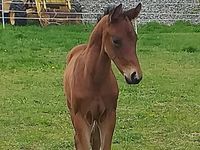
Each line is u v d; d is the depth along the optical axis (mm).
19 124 10758
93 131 7551
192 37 23453
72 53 8508
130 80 6727
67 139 9828
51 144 9539
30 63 17359
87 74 7344
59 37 22594
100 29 7285
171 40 22688
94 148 7609
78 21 27266
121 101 12641
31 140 9742
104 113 7430
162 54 19719
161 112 11711
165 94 13500
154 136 10000
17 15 26062
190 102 12734
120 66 6848
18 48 20031
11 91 13719
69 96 7852
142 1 29891
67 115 11438
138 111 11727
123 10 7082
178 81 15102
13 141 9688
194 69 17047
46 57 18422
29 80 15023
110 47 6945
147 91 13781
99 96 7340
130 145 9414
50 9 26516
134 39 6895
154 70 16672
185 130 10383
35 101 12672
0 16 26594
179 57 19156
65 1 26922
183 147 9391
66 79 8031
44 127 10570
